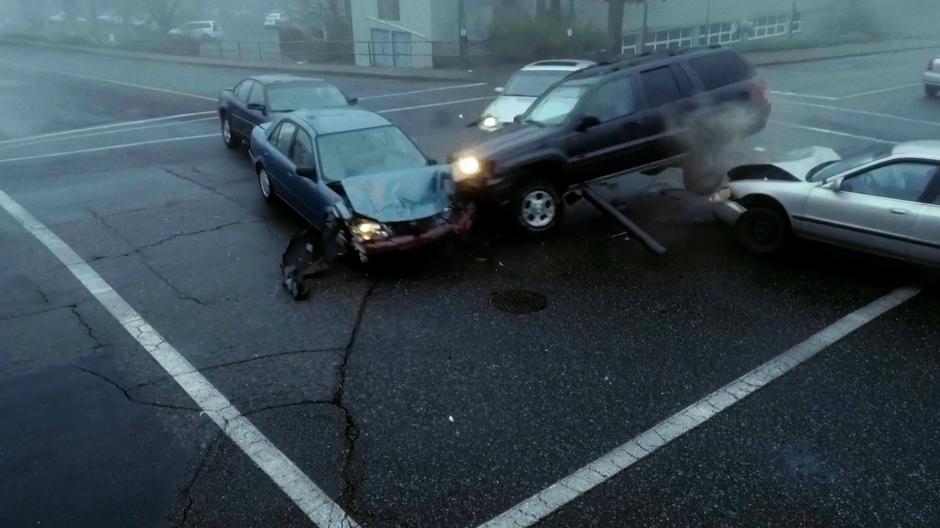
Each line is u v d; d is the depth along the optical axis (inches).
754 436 182.4
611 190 401.1
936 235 249.6
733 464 172.2
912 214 254.4
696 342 229.6
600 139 330.0
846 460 172.9
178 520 158.7
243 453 180.5
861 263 291.9
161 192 421.4
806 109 638.5
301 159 336.5
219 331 245.8
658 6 1268.5
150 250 323.3
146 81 1059.3
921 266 261.1
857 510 157.1
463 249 318.3
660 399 199.5
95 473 174.2
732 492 163.2
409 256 311.1
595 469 171.6
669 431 185.2
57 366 224.2
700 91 354.9
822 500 160.2
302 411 197.8
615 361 219.6
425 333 240.5
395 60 1293.1
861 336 230.4
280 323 250.4
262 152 380.8
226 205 390.9
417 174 309.1
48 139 617.3
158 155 529.0
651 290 270.1
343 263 303.3
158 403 203.2
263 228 350.6
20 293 279.4
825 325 238.7
